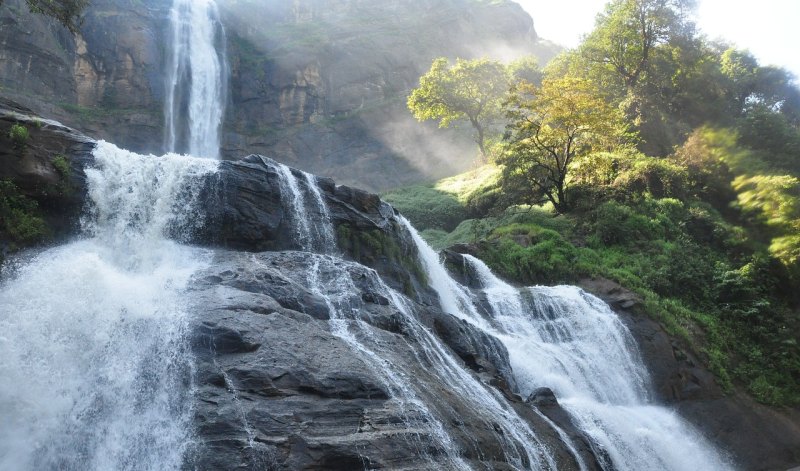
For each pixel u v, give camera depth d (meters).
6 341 11.84
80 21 22.34
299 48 65.81
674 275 30.45
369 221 21.84
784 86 52.22
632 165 37.69
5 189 16.30
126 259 17.36
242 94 62.34
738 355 27.34
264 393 11.23
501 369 18.62
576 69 50.12
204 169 19.52
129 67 53.16
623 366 23.44
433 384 13.87
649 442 18.52
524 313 24.02
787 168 36.75
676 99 45.38
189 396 10.93
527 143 36.88
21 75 45.62
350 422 11.21
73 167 17.89
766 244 32.25
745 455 21.67
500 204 37.47
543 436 14.92
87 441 10.91
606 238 32.88
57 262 15.10
